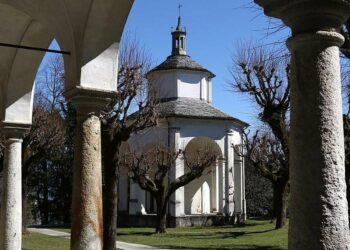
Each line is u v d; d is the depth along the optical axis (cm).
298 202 300
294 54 318
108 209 1672
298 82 313
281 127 2444
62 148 4606
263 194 5331
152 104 1975
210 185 4197
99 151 697
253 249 2264
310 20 311
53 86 4359
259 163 3203
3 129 1012
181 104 4062
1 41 970
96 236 675
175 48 4444
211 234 3061
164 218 3194
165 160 3509
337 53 316
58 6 723
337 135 304
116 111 1700
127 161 3088
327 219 291
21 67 1005
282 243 2425
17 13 897
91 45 703
